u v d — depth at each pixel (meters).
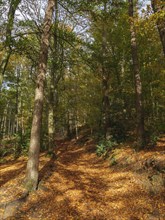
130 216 6.39
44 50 9.33
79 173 10.73
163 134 13.34
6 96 21.03
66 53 14.31
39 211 6.91
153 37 15.60
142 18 8.76
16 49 12.05
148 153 9.95
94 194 8.10
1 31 10.99
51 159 13.36
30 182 8.10
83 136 24.91
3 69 12.45
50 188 8.41
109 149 13.55
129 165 10.05
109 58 13.39
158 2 7.55
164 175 7.90
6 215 6.68
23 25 11.59
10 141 23.61
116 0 10.99
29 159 8.41
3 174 10.84
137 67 12.09
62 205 7.23
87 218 6.47
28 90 22.53
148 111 18.58
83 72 20.05
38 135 8.62
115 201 7.39
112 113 17.14
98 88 20.11
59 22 13.91
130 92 16.84
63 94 23.56
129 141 13.84
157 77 17.02
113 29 16.27
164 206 6.57
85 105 22.78
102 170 11.08
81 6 10.91
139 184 8.17
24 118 22.66
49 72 17.03
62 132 32.91
